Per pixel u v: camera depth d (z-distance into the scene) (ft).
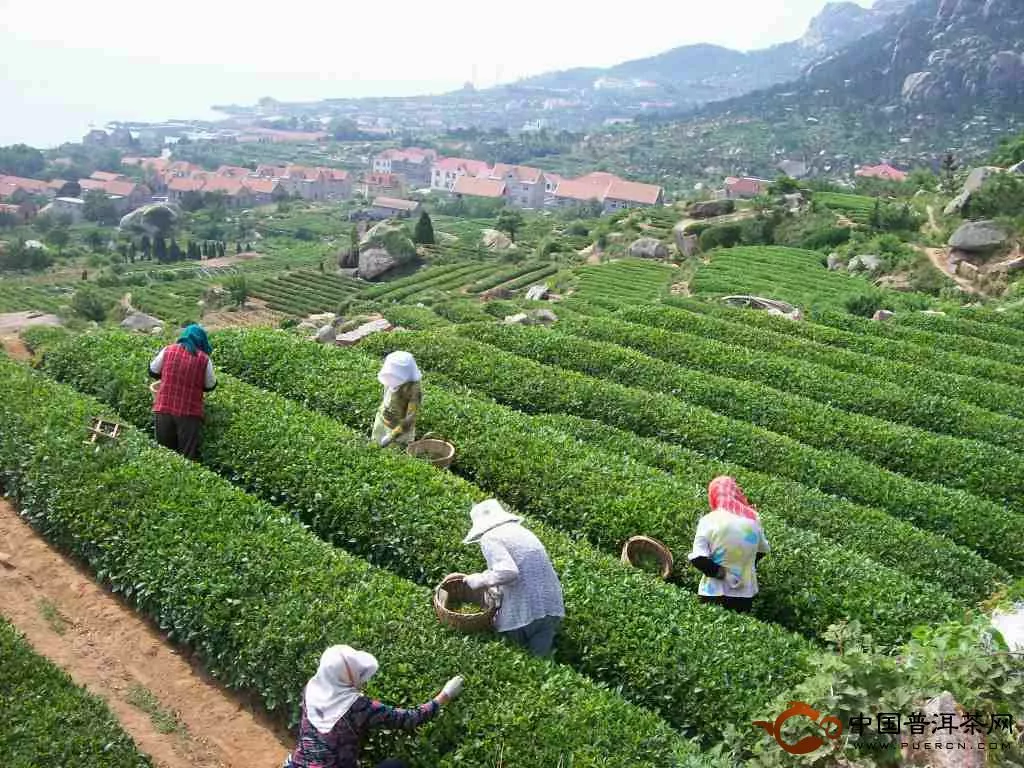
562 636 34.12
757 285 173.37
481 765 26.78
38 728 27.91
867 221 227.20
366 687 29.14
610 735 27.73
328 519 42.19
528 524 41.98
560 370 70.03
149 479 41.88
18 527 42.39
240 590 34.42
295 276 318.24
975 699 24.49
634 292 196.44
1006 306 140.97
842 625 30.42
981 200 191.93
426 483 43.47
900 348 94.79
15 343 70.49
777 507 50.57
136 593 37.24
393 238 311.47
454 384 67.26
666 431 62.18
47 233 573.33
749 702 30.89
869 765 23.95
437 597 33.17
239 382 57.41
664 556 42.09
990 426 70.49
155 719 30.99
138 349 61.72
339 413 57.06
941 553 47.01
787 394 71.77
